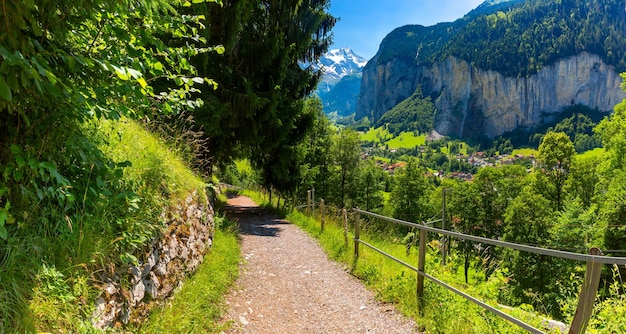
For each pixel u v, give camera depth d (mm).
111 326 2773
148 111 3260
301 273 7020
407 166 51219
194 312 4203
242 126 14023
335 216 13000
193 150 7867
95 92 2623
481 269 6805
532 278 22172
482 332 3934
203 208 6891
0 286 2025
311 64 18469
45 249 2463
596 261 2570
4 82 1645
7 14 1727
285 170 17953
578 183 36125
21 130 2422
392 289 5484
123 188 3475
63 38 2213
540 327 3936
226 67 12539
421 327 4434
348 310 5156
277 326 4645
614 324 3244
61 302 2324
